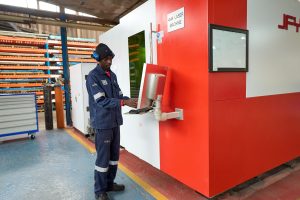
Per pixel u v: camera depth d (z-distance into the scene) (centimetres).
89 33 1005
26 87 714
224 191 197
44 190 235
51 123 527
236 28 189
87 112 442
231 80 192
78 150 367
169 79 218
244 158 209
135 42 274
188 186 224
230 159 198
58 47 736
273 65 229
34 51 680
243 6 194
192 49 189
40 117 696
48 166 301
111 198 214
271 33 222
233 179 202
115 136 214
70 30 959
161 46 226
